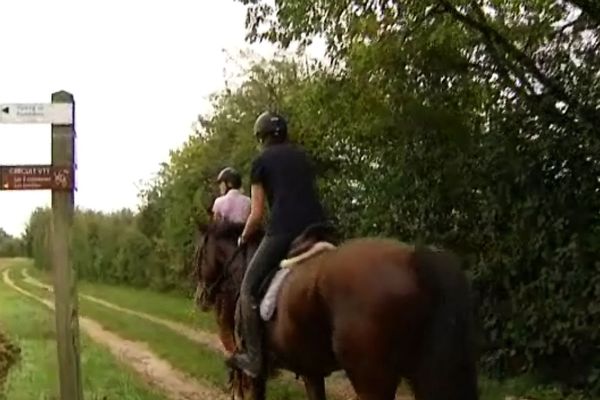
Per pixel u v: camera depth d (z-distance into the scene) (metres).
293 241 6.87
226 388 14.00
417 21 12.10
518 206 13.05
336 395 12.55
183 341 21.80
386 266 5.59
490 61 12.82
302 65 23.97
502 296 13.72
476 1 11.98
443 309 5.33
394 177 15.06
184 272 33.72
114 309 34.78
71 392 7.91
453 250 14.49
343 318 5.66
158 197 38.69
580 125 12.13
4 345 20.14
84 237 58.00
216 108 26.55
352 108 13.57
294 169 7.01
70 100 7.76
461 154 13.76
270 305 6.64
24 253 114.44
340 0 12.17
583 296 12.02
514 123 13.05
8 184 7.66
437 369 5.29
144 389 13.91
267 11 12.79
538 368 13.02
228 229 9.70
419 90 13.09
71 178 7.74
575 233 12.07
